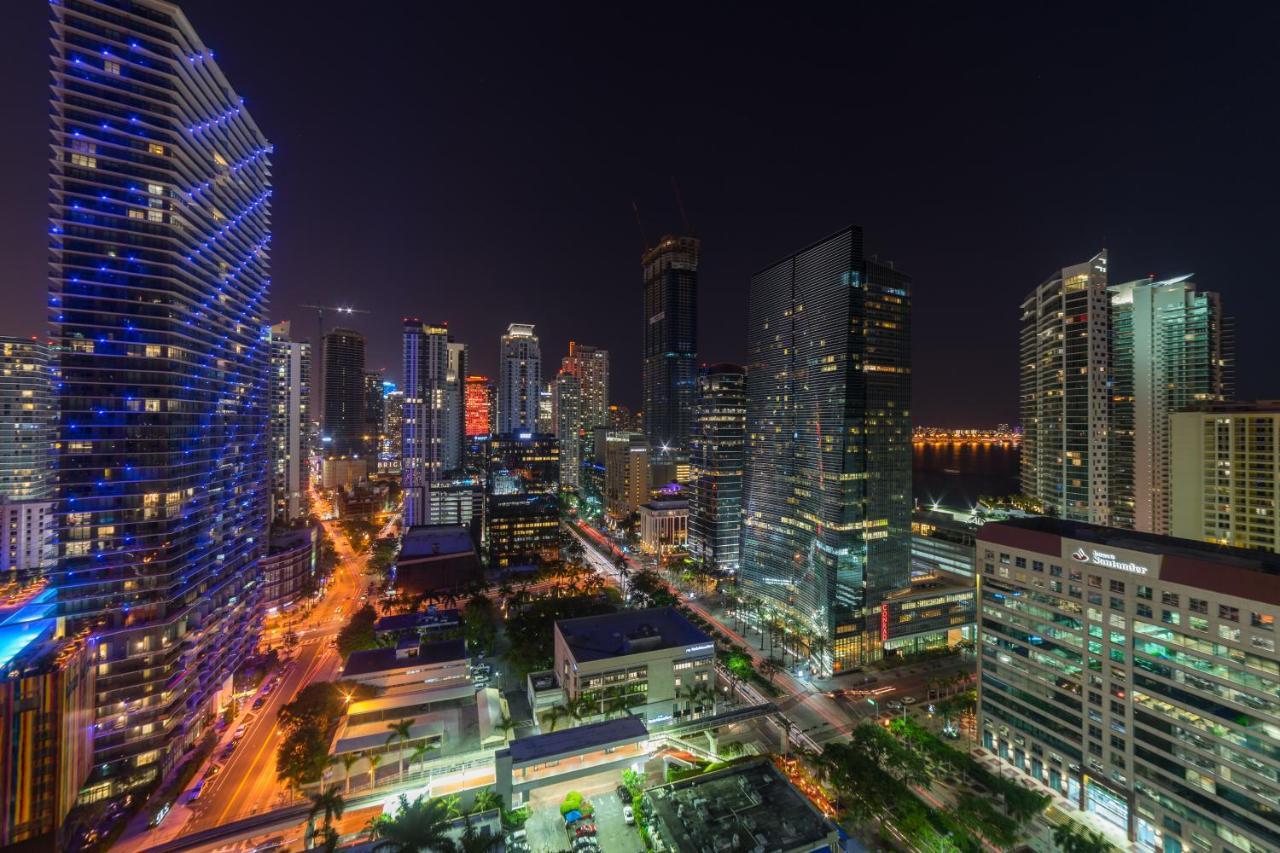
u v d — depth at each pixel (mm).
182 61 129125
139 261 120812
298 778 105438
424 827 81438
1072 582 102188
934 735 121375
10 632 140875
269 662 166500
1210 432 164250
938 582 192375
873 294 172750
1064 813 99812
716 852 78062
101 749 109375
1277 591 76812
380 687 138000
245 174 165000
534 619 185500
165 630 117500
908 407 180375
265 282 182875
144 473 119625
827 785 110625
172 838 101500
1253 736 78250
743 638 193875
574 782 112188
